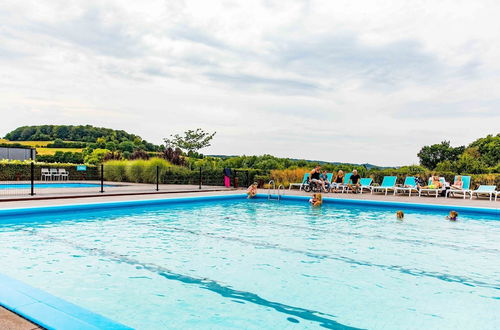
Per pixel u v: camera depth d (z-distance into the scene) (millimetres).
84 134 74625
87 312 2627
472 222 9422
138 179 22250
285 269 5004
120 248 6109
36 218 8883
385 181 17547
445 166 24500
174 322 3256
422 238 7293
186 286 4254
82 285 4246
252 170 20438
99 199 11438
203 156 34656
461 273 4926
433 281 4566
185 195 13812
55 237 6910
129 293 3994
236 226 8461
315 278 4617
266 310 3559
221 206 12570
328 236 7398
